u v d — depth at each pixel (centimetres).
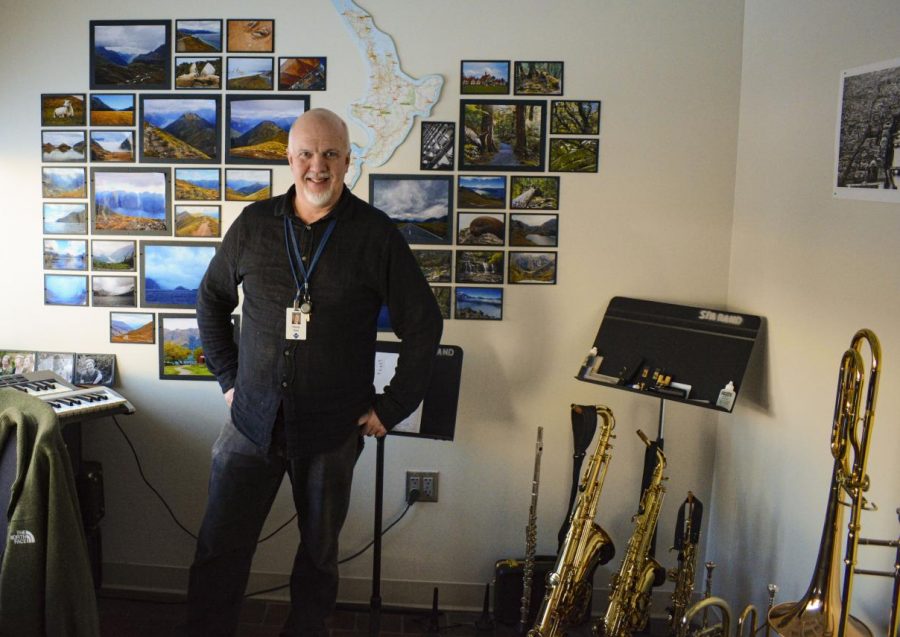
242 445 265
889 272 224
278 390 257
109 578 357
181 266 341
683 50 326
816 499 260
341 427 263
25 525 247
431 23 327
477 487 348
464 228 334
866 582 230
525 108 329
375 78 329
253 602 348
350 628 335
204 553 273
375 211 263
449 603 353
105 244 341
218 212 338
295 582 279
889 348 223
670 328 314
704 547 349
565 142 331
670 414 343
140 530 354
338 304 256
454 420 301
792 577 273
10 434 261
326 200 252
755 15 315
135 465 351
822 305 260
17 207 342
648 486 318
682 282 336
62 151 338
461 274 336
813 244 267
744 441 316
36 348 347
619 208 333
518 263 336
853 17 245
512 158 331
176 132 335
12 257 344
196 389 346
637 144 330
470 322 339
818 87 265
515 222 334
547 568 332
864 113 238
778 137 294
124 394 347
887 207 225
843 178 248
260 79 331
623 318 324
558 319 338
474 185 333
